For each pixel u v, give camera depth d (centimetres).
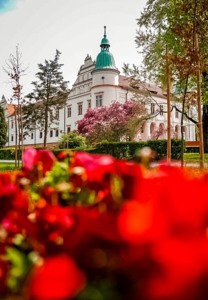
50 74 4409
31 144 7431
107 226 82
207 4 1027
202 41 1126
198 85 1015
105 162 129
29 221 115
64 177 165
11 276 92
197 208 75
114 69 5834
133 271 74
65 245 87
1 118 6347
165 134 6097
